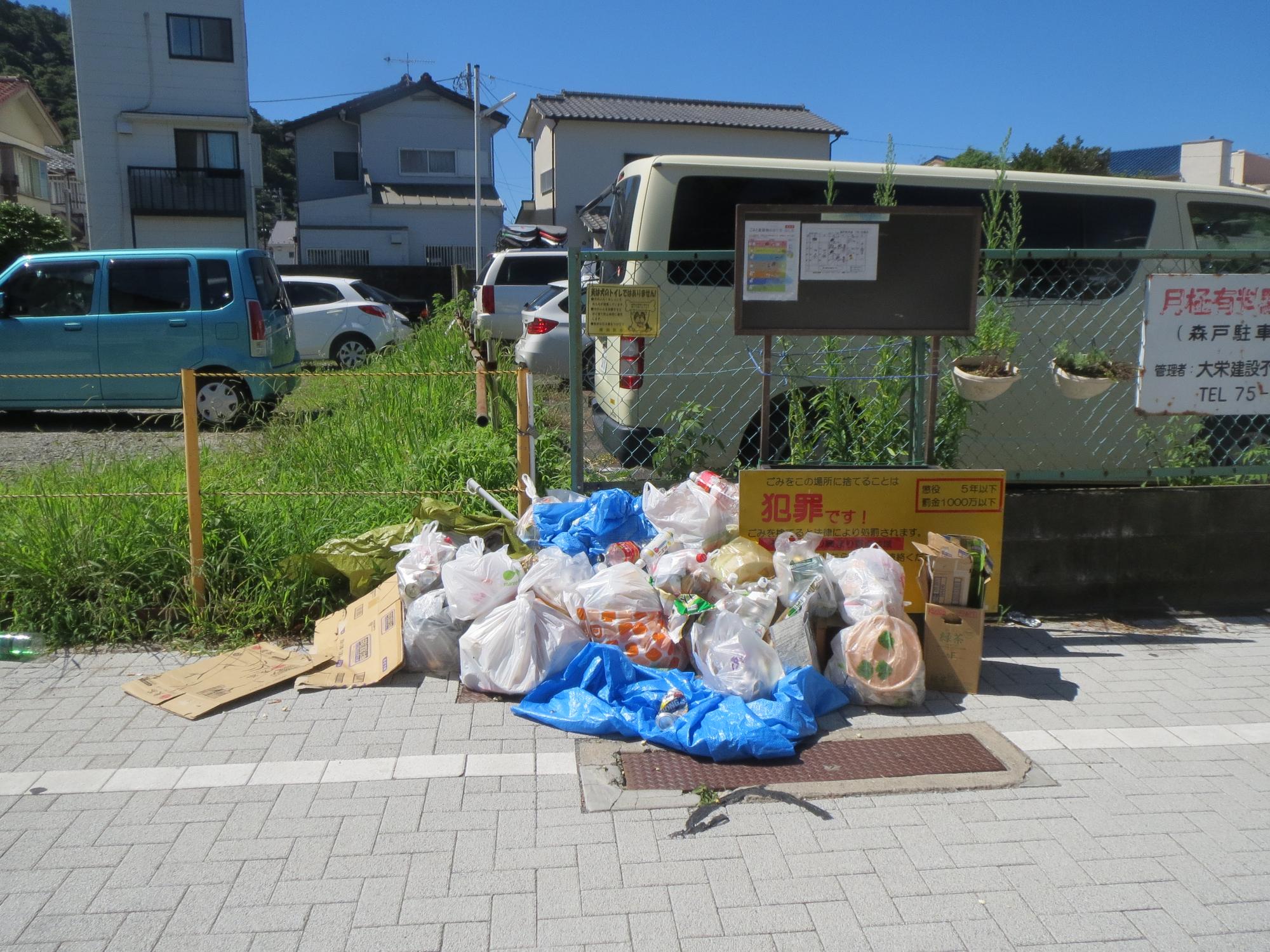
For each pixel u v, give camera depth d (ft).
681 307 20.98
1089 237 22.62
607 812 11.20
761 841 10.65
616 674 13.92
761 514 16.01
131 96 88.99
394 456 22.22
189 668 14.99
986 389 16.76
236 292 34.14
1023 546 17.69
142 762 12.28
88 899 9.57
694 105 109.91
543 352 38.99
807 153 106.01
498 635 14.23
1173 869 10.20
